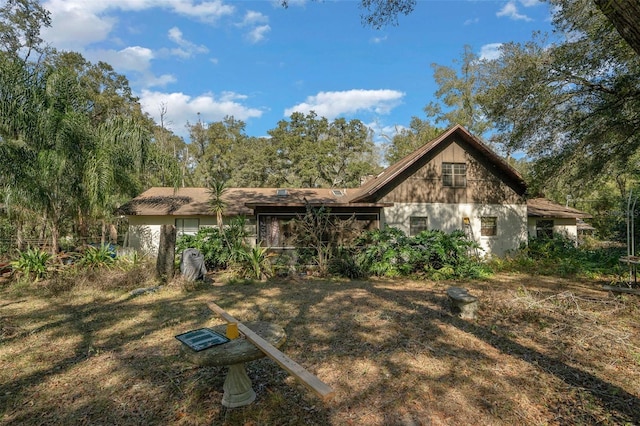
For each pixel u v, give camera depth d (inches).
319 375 162.9
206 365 121.6
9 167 404.5
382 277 434.0
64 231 547.5
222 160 1381.6
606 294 313.3
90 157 437.7
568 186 561.9
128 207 605.3
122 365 176.6
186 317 257.3
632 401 136.8
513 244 611.2
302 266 463.2
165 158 532.4
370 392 147.3
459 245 451.2
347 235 490.6
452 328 226.4
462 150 607.8
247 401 138.4
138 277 375.6
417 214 589.3
